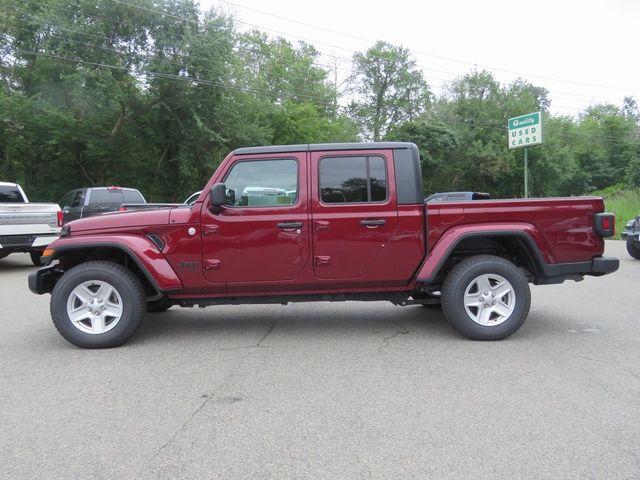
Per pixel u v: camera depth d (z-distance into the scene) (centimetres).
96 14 2298
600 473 279
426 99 5756
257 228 535
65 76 2245
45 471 288
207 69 2433
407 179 542
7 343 558
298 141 3409
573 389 400
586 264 550
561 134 5750
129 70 2323
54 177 2631
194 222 533
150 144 2602
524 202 542
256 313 702
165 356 504
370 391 401
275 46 4466
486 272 537
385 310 713
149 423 348
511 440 317
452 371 446
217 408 372
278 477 279
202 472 285
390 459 296
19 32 2377
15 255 1584
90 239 532
